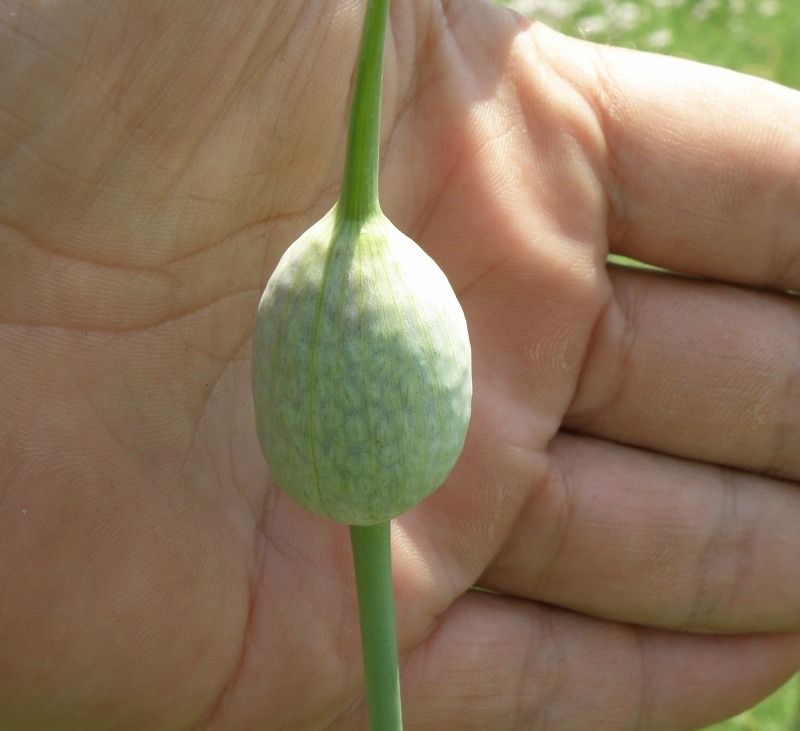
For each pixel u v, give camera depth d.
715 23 0.36
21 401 0.16
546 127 0.19
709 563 0.20
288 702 0.19
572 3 0.35
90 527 0.17
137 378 0.17
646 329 0.20
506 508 0.19
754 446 0.20
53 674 0.17
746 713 0.25
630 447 0.20
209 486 0.18
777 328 0.20
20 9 0.15
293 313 0.14
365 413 0.14
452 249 0.19
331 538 0.19
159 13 0.16
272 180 0.17
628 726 0.21
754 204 0.19
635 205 0.19
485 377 0.19
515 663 0.20
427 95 0.18
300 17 0.16
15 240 0.16
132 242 0.16
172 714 0.18
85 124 0.16
